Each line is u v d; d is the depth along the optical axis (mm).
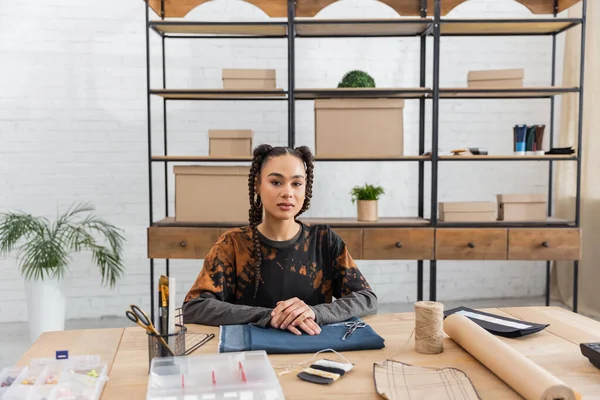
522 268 4172
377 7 3854
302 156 1673
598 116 3689
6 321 3641
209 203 3094
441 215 3152
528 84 3990
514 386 1023
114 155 3705
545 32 3346
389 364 1148
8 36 3564
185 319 1512
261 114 3793
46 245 3143
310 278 1669
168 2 3262
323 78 3848
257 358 1078
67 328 3516
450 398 981
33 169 3639
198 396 926
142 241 3764
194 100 3582
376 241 3043
